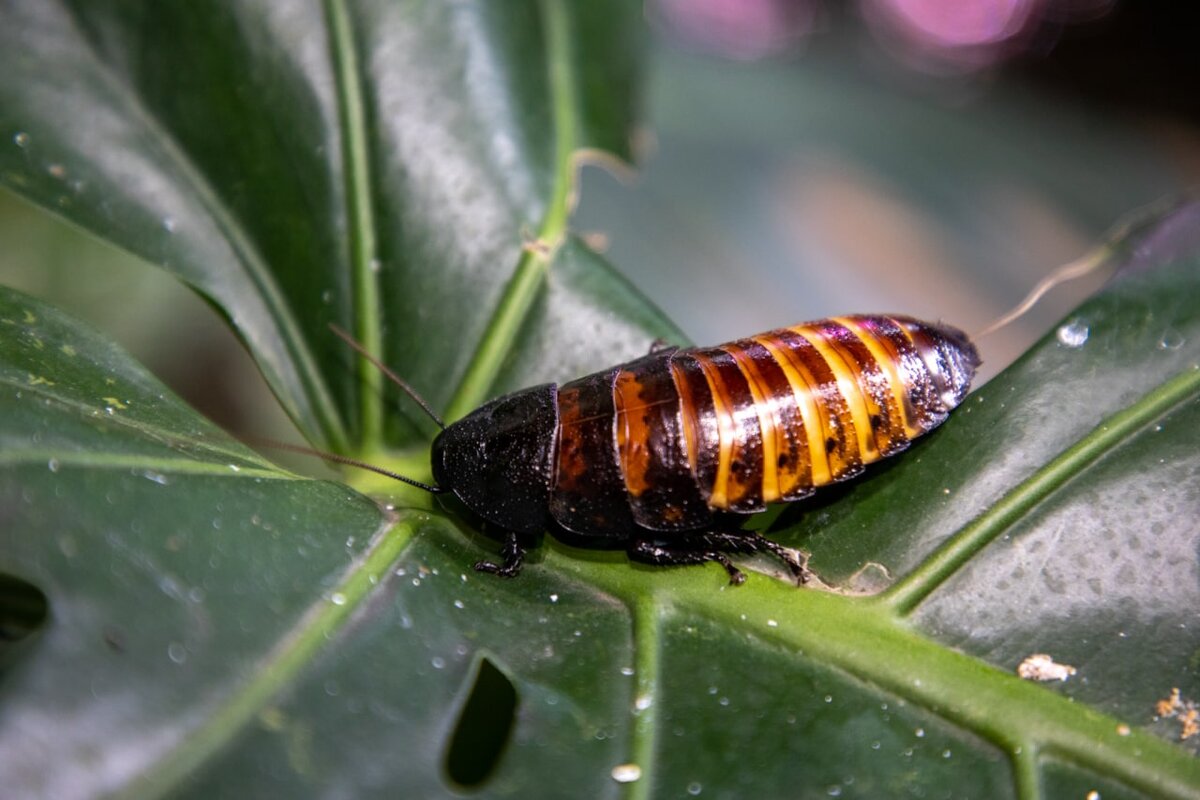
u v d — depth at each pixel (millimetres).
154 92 292
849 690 263
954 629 267
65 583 248
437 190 293
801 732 260
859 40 601
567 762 254
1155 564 269
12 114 287
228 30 292
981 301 394
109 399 266
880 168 420
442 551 270
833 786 257
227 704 248
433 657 258
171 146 291
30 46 290
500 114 299
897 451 277
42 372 263
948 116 464
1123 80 572
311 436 288
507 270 293
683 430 278
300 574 258
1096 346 278
